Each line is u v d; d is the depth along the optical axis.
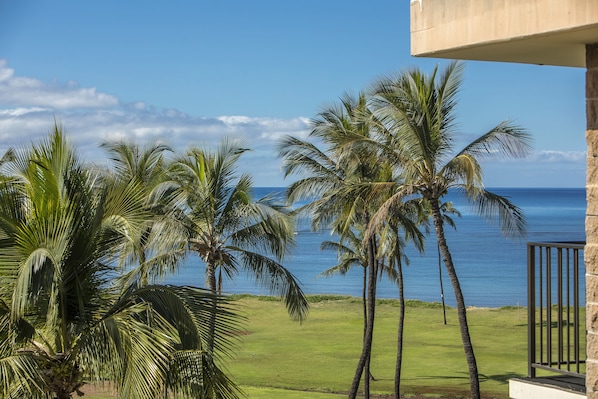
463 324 25.11
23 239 12.06
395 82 24.56
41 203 12.53
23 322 12.73
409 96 24.41
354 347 47.50
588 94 5.43
